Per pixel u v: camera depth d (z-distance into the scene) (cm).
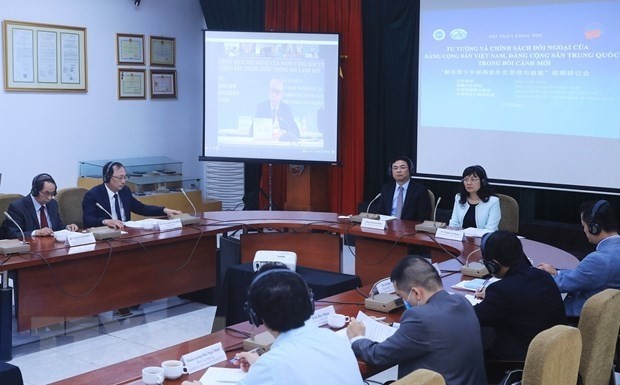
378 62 695
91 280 430
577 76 574
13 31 637
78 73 686
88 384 227
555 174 591
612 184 566
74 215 523
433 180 676
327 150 687
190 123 793
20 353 415
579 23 569
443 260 437
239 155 701
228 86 694
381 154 705
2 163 639
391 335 254
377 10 689
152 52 748
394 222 498
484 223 474
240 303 404
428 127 652
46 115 666
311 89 684
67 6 674
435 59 642
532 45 592
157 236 456
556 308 280
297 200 711
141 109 744
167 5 759
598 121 568
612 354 285
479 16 615
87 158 702
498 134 615
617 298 274
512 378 262
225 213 534
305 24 718
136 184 688
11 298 399
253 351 256
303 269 412
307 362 193
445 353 236
